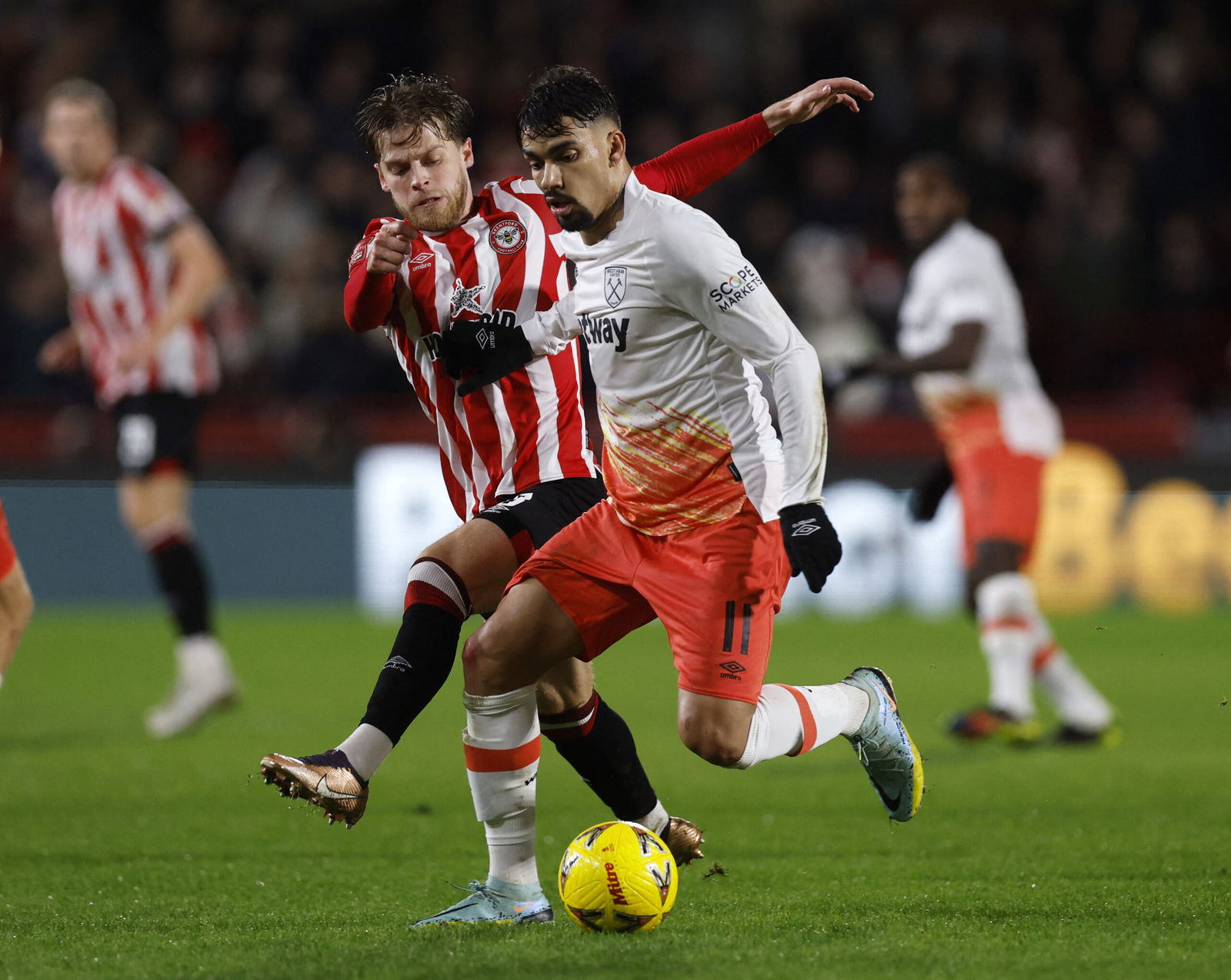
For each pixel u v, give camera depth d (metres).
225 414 47.03
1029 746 25.50
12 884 15.64
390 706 13.62
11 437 45.84
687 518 14.09
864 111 55.91
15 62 54.09
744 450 14.08
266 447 46.88
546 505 15.02
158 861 16.81
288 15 55.31
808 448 13.20
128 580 46.19
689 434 14.04
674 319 13.77
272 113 53.19
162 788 21.38
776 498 14.16
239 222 49.50
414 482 45.94
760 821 19.08
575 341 15.71
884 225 52.78
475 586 14.58
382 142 14.82
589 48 56.34
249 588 46.28
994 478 25.70
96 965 12.09
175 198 27.91
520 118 13.55
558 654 13.99
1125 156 57.34
